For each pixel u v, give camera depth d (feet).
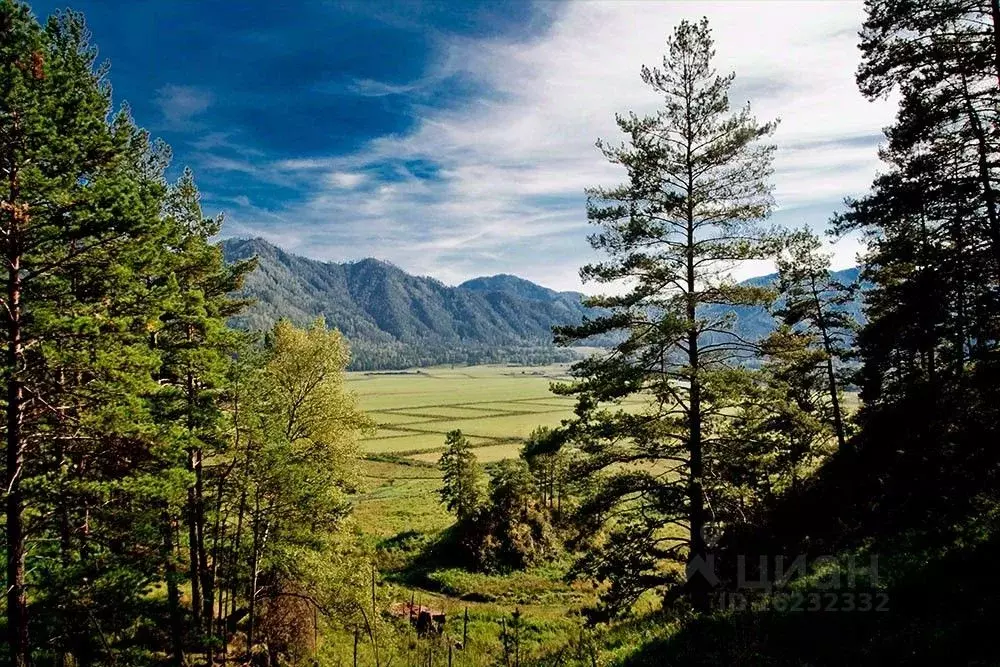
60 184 37.65
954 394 57.16
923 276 54.39
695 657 36.96
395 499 195.52
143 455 43.29
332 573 57.82
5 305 36.60
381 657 61.41
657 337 50.57
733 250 51.11
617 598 52.95
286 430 63.72
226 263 68.80
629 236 52.90
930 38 44.11
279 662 58.59
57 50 44.75
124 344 42.68
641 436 54.19
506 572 109.19
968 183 44.65
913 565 39.14
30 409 39.04
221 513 58.80
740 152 52.90
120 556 46.29
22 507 38.04
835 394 82.02
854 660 30.99
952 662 27.04
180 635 52.24
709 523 50.24
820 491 64.03
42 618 41.75
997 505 42.70
